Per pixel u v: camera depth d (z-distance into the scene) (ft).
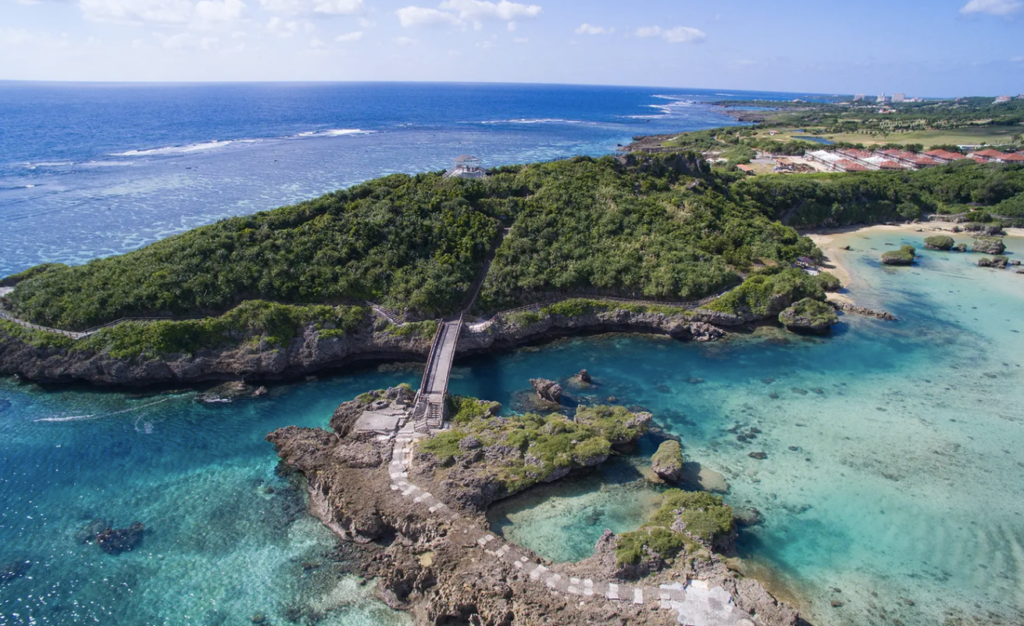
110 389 215.51
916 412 213.46
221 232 269.44
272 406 209.15
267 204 444.96
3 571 138.31
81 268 252.62
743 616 122.21
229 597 133.08
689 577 132.16
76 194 461.37
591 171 360.48
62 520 154.30
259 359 223.71
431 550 142.00
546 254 290.35
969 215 470.80
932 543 152.66
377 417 190.80
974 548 151.33
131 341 219.00
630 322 274.98
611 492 168.96
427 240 283.38
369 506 151.23
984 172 522.06
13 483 167.02
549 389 213.66
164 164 587.27
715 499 158.61
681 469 177.78
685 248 305.73
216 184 507.30
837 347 263.49
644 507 163.22
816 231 444.96
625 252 297.74
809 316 272.92
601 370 240.12
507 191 331.36
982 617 131.64
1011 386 232.32
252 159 629.51
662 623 120.57
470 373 235.20
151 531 151.23
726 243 321.52
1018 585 140.36
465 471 165.37
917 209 480.64
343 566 142.10
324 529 153.48
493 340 254.06
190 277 243.40
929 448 192.44
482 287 269.64
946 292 330.54
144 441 187.42
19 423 194.70
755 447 191.52
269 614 129.18
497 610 124.57
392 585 133.28
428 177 334.65
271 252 261.03
